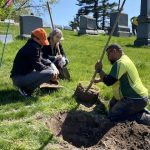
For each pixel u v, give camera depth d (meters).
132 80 4.92
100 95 5.81
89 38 16.81
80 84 5.62
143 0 14.34
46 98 5.52
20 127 4.49
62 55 6.42
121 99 4.96
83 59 9.45
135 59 10.20
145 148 4.39
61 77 6.60
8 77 6.78
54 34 6.12
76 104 5.34
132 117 4.92
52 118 4.90
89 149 4.23
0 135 4.29
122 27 19.84
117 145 4.39
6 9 11.48
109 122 4.88
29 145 4.15
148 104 5.45
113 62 5.09
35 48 5.48
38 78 5.49
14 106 5.18
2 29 17.67
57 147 4.19
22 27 13.84
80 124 4.95
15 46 11.02
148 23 14.25
